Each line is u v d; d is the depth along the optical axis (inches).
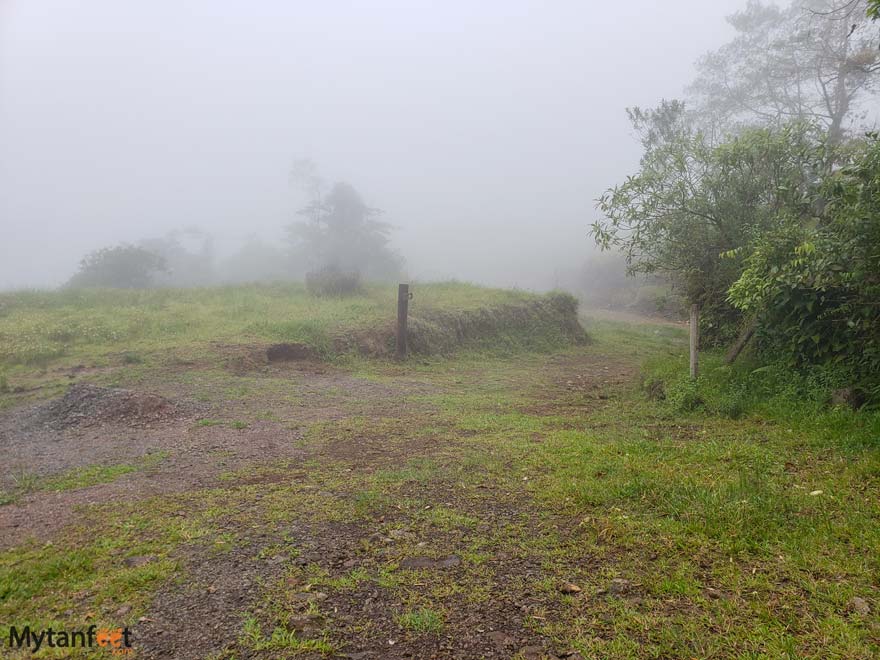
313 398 328.8
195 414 284.7
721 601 109.2
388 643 101.0
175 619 109.0
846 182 262.2
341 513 160.9
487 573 125.0
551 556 132.0
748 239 345.4
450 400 331.9
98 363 377.7
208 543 142.6
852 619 101.0
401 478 189.5
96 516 161.5
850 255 234.5
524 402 331.9
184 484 189.5
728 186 356.8
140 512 163.9
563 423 269.9
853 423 207.5
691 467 185.6
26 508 168.6
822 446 196.9
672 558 128.0
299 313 522.9
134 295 601.6
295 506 166.9
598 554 131.7
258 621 107.9
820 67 798.5
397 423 273.1
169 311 519.8
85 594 118.8
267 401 316.2
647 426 251.9
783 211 333.4
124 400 281.6
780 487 162.9
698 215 367.2
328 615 109.9
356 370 428.1
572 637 100.9
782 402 244.4
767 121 940.0
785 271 249.8
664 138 608.4
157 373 360.2
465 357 511.5
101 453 225.3
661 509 153.3
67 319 471.8
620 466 189.8
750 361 295.7
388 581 122.1
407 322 499.5
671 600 111.3
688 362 347.9
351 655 97.7
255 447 233.0
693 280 395.2
